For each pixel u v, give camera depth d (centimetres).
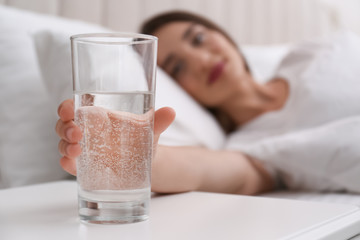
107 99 51
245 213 56
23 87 90
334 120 105
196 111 115
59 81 87
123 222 52
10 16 97
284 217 55
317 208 58
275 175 97
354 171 81
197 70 133
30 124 89
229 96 136
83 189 52
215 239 48
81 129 51
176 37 136
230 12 195
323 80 110
